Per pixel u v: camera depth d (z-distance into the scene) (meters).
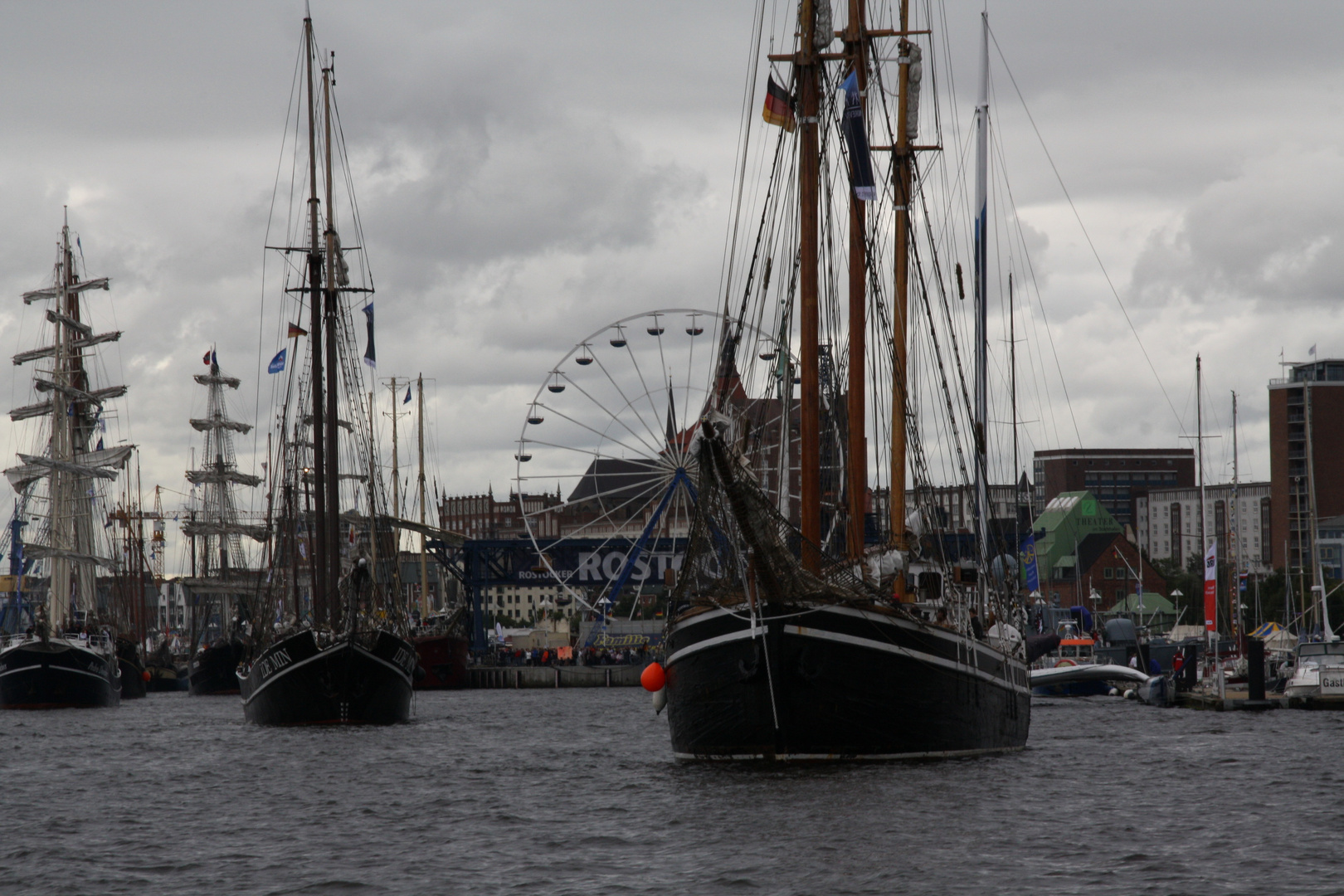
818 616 46.34
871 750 48.06
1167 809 42.34
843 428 59.94
